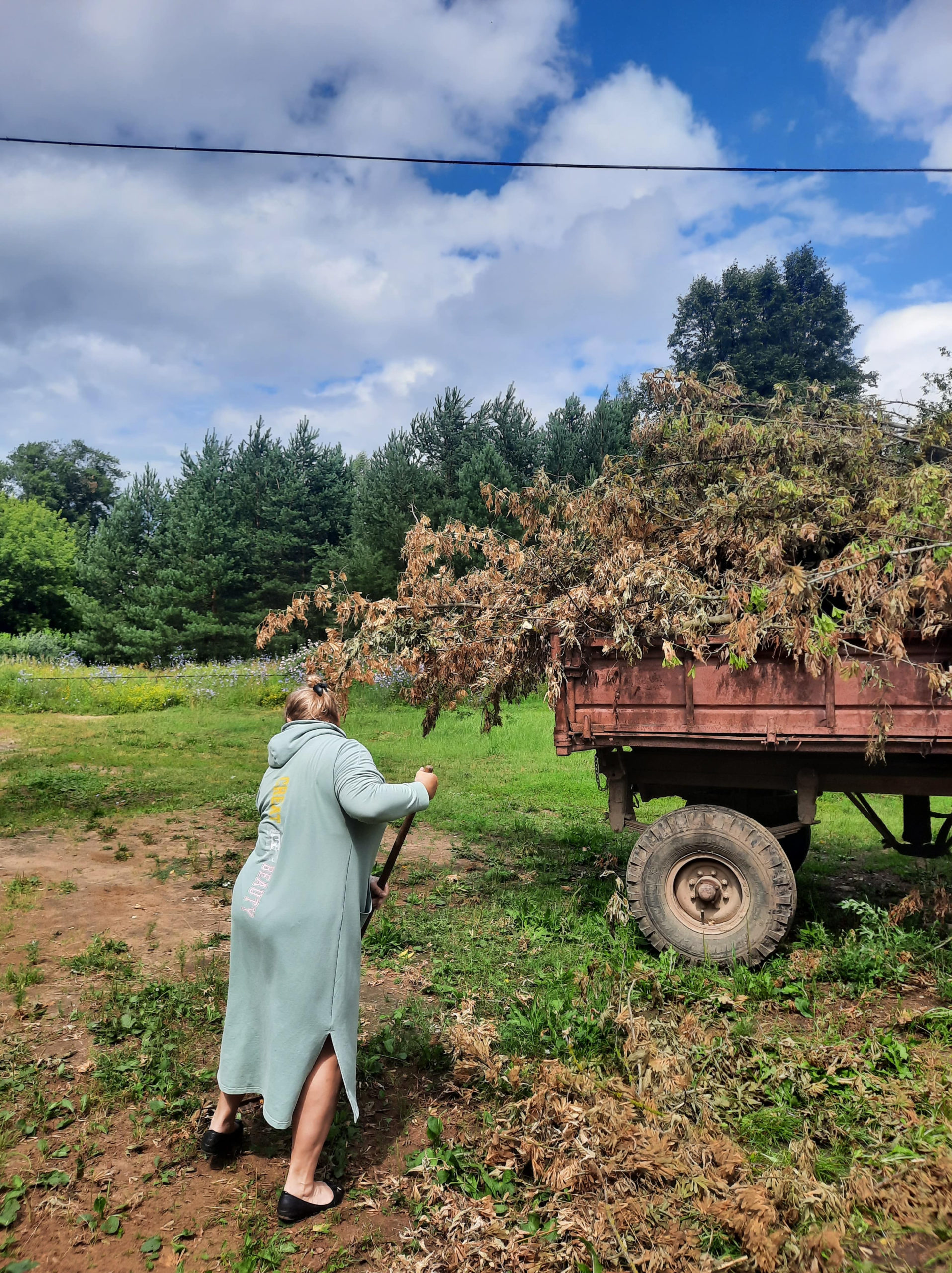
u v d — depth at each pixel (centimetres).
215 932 532
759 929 440
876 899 586
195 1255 254
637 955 467
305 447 3594
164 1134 317
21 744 1311
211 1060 371
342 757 297
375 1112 334
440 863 698
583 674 477
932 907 514
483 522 2462
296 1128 276
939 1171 269
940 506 433
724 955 446
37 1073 353
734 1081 335
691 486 574
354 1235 265
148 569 3406
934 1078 334
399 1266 249
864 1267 235
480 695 568
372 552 2634
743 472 537
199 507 3309
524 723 1485
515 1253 249
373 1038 392
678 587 441
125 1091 340
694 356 3791
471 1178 287
